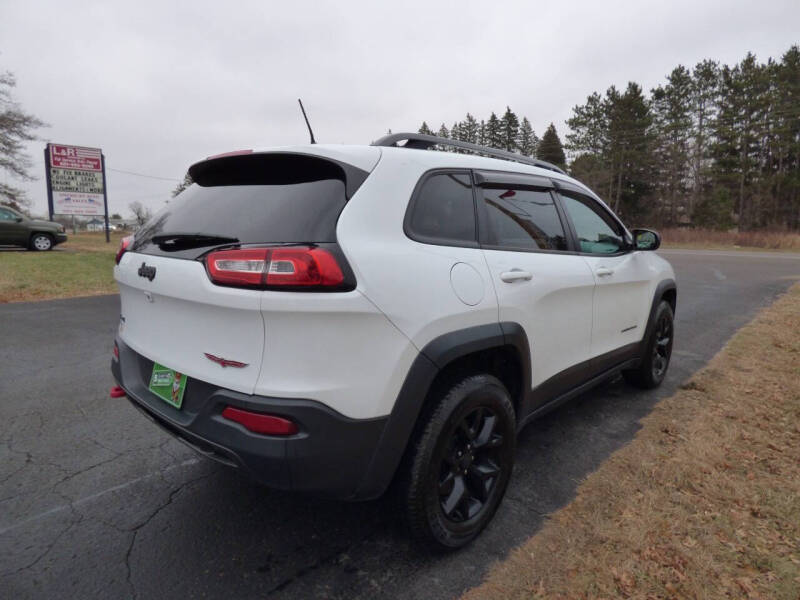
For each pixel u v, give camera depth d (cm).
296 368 171
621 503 256
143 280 218
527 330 250
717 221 4588
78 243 2111
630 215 5369
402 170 214
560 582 201
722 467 290
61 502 258
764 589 195
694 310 851
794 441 322
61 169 1920
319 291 169
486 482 234
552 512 251
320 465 176
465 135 7462
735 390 426
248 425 174
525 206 279
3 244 1578
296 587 200
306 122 268
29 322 672
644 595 192
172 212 242
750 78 4859
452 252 219
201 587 199
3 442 324
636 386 436
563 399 309
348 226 184
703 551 217
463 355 210
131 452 314
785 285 1197
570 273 288
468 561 216
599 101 5247
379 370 183
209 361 189
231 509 254
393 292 186
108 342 575
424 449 199
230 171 239
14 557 215
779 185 4909
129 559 215
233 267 175
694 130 5250
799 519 238
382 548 225
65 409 379
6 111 3073
